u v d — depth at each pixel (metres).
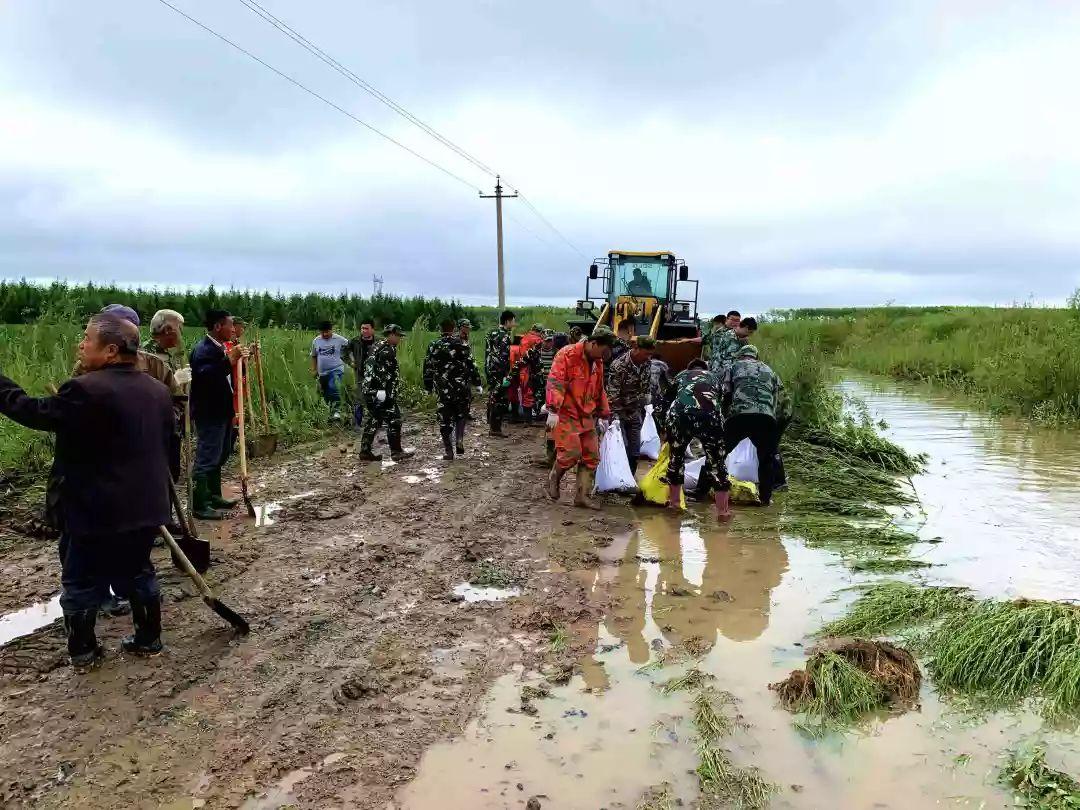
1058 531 6.54
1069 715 3.56
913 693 3.76
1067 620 4.07
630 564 5.75
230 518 6.79
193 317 27.11
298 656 4.14
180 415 6.47
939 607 4.68
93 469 3.62
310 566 5.57
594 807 2.89
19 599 4.85
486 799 2.93
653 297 14.47
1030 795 2.96
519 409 12.90
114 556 3.79
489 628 4.57
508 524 6.79
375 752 3.25
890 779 3.09
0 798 2.88
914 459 9.41
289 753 3.23
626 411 8.15
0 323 21.17
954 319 26.42
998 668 3.89
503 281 32.91
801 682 3.74
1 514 6.57
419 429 12.30
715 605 4.93
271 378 12.49
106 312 3.80
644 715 3.58
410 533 6.43
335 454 9.90
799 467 9.01
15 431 8.40
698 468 8.09
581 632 4.51
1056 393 13.55
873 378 21.97
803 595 5.12
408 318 35.50
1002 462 9.52
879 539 6.30
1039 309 21.66
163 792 2.96
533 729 3.45
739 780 3.04
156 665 4.00
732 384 7.62
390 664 4.07
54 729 3.37
